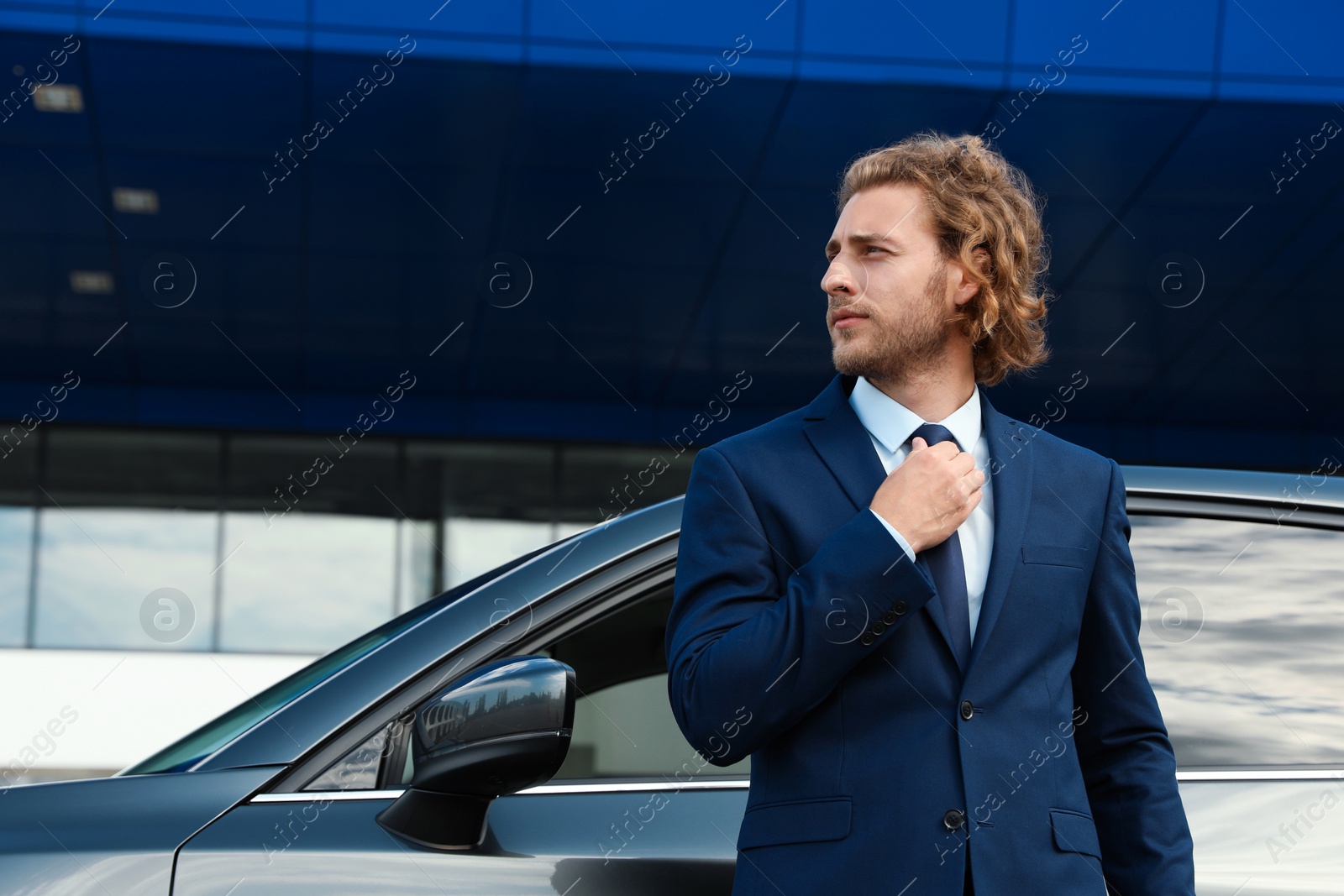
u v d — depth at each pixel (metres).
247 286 15.01
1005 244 1.81
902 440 1.75
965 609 1.66
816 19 12.38
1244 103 12.93
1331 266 14.88
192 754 2.10
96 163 13.08
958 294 1.78
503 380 17.20
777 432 1.81
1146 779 1.78
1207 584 2.29
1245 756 2.17
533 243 14.47
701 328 15.94
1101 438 18.19
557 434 17.61
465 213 13.98
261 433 17.05
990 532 1.73
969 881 1.54
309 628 16.61
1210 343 16.30
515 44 12.15
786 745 1.63
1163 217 14.37
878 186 1.79
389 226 14.12
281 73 12.23
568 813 1.98
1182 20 12.53
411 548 17.08
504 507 17.39
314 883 1.82
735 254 14.65
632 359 16.61
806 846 1.56
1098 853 1.64
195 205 13.75
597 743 2.05
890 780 1.56
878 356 1.75
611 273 14.94
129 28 11.70
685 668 1.63
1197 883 2.01
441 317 15.62
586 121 12.87
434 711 1.76
